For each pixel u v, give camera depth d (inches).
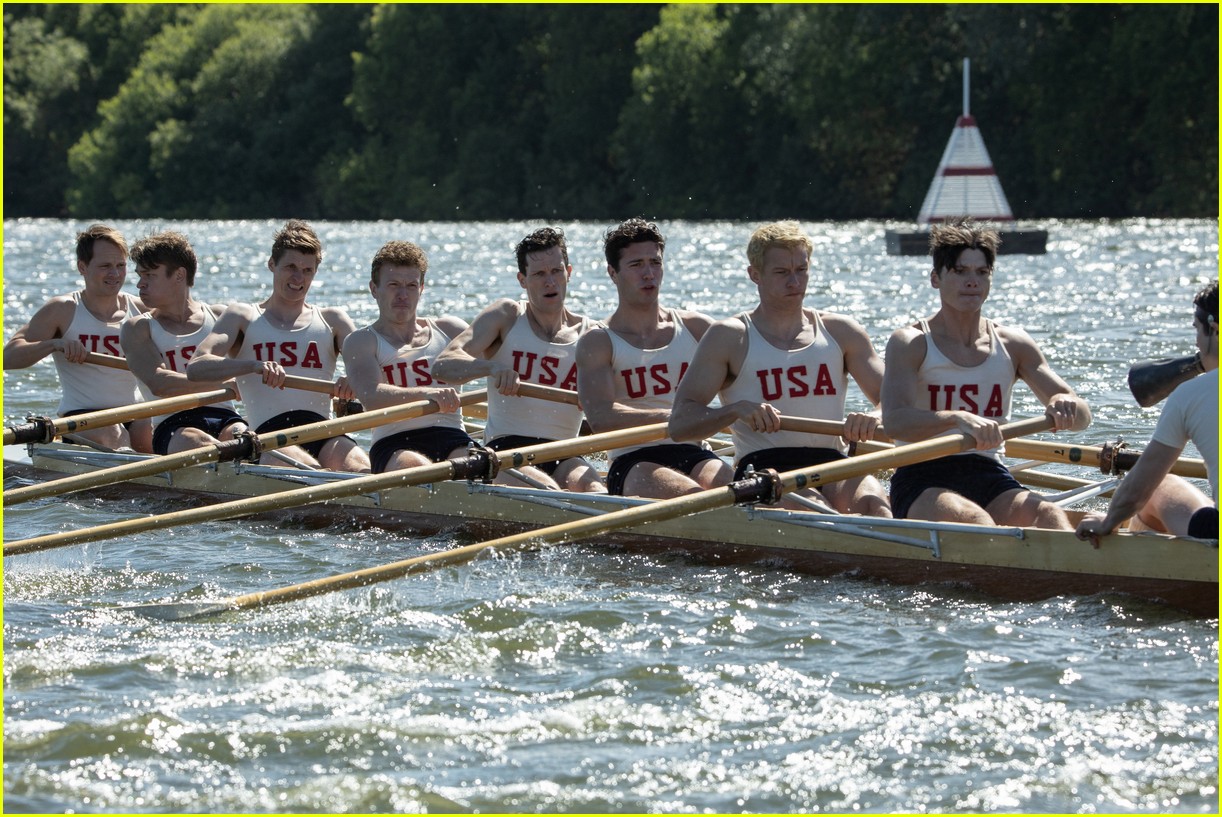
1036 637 871.7
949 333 1044.5
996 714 748.0
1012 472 1194.0
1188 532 910.4
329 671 830.5
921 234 4441.4
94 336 1469.0
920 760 697.0
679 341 1173.7
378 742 725.9
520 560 1086.4
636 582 1022.4
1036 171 6565.0
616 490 1161.4
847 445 1156.5
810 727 738.8
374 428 1295.5
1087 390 1823.3
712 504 978.1
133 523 1035.3
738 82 7696.9
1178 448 885.2
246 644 881.5
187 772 694.5
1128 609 915.4
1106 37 6314.0
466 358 1218.6
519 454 1115.9
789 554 1047.0
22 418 1763.0
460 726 745.6
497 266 4626.0
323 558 1125.1
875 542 1011.3
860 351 1114.7
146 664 844.0
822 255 4648.1
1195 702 757.3
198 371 1293.1
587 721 751.7
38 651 868.6
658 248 1155.3
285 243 1355.8
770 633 891.4
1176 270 3698.3
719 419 1052.5
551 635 892.6
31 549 1014.4
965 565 978.1
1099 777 674.2
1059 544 940.6
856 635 886.4
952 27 6781.5
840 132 7229.3
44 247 6195.9
